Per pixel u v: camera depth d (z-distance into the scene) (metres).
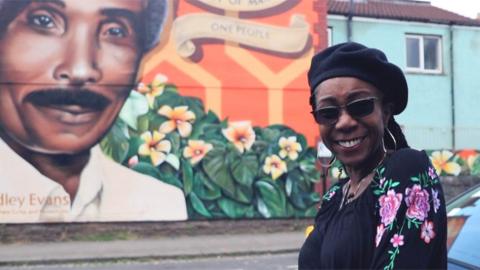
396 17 16.67
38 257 10.08
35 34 11.98
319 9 13.59
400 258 1.38
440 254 1.45
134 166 12.39
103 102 12.27
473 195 3.31
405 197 1.44
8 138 11.91
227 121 12.90
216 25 12.97
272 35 13.26
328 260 1.55
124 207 12.30
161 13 12.66
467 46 17.53
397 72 1.59
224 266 9.30
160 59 12.62
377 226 1.48
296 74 13.34
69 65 12.11
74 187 12.12
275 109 13.16
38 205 11.95
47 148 12.02
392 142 1.71
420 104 16.97
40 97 12.00
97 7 12.23
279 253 10.84
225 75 12.95
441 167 15.12
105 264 9.69
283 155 13.12
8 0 11.89
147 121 12.50
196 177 12.67
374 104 1.58
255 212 12.88
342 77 1.59
